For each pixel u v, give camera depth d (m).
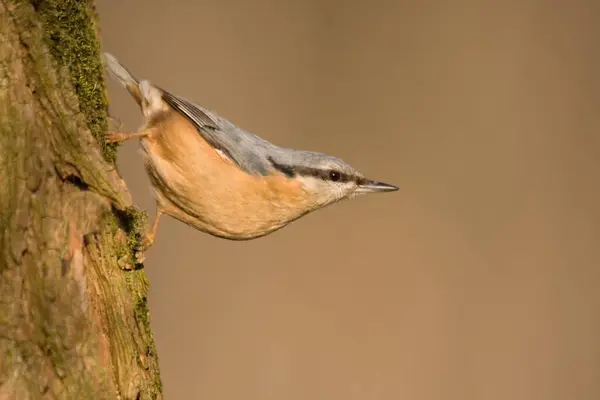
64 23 6.65
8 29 6.25
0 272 6.06
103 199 6.72
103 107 7.13
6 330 6.02
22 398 6.02
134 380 6.79
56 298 6.33
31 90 6.42
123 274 6.95
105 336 6.67
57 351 6.29
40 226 6.32
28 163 6.26
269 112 18.05
